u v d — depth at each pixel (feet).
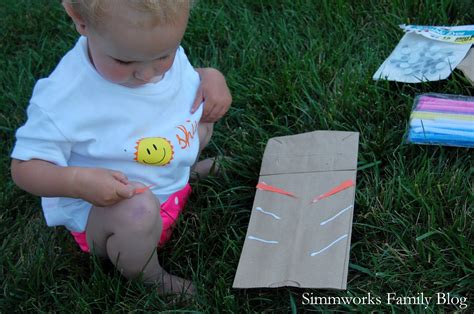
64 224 5.69
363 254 5.77
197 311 5.46
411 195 6.02
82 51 5.20
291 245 5.55
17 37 9.08
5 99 8.09
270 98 7.39
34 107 5.13
